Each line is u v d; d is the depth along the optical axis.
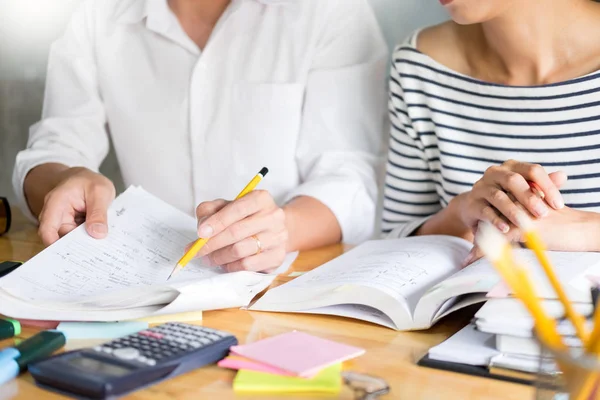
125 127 1.49
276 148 1.41
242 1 1.42
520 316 0.68
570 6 1.16
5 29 1.85
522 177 0.92
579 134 1.18
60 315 0.79
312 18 1.41
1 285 0.85
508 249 0.50
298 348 0.70
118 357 0.65
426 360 0.70
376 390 0.63
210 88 1.43
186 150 1.46
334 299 0.84
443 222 1.17
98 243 0.98
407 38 1.35
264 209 1.00
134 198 1.11
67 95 1.49
